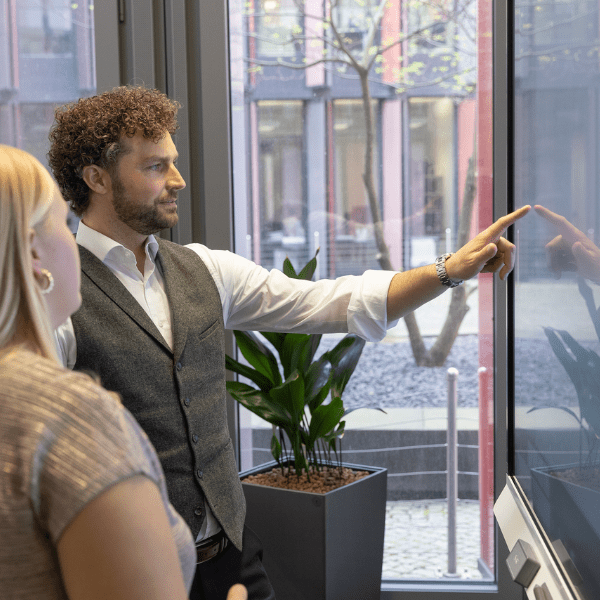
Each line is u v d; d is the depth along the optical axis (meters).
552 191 1.15
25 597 0.61
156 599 0.61
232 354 2.17
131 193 1.37
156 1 2.10
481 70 2.13
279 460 1.98
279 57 2.18
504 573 2.12
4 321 0.66
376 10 2.16
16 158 0.69
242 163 2.22
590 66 0.91
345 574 1.83
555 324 1.13
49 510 0.60
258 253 2.25
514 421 1.51
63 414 0.62
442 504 2.24
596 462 0.91
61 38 2.16
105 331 1.33
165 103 1.44
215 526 1.42
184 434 1.38
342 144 2.21
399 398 2.25
